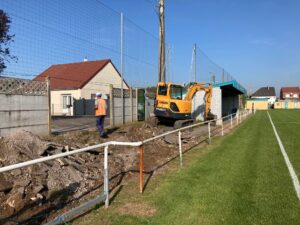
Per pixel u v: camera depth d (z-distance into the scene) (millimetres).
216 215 5695
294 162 9953
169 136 14000
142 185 7449
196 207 6070
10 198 5719
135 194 6844
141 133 15211
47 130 11781
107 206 6098
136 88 20188
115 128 15938
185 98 21484
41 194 6211
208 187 7289
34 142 8336
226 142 14578
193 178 8070
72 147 9766
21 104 10711
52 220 5051
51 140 10492
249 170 8898
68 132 13289
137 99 20469
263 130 20641
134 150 11602
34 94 11227
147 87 21781
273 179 7949
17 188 6074
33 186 6332
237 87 36781
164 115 20188
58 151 8602
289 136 16953
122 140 12820
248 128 22203
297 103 88000
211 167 9281
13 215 5355
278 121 30219
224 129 21172
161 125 21344
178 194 6812
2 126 10039
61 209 5887
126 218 5586
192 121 21500
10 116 10312
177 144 13422
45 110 11688
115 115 17516
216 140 15359
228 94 45938
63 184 6895
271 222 5402
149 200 6465
